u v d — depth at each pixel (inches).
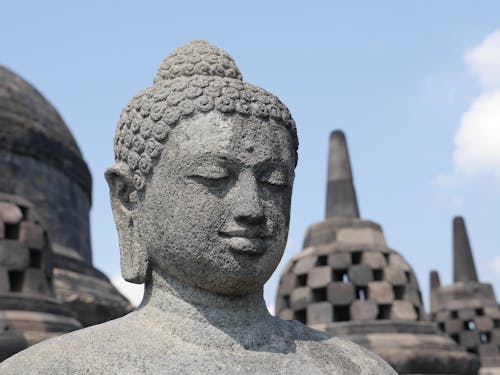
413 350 577.9
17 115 826.8
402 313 601.3
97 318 773.3
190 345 187.5
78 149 923.4
